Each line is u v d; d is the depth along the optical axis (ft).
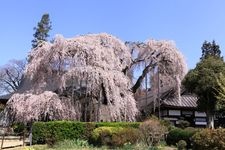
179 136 77.61
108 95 94.68
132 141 73.72
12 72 210.38
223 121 114.52
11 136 96.99
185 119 117.80
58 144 75.00
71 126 84.28
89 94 95.96
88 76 93.40
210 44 159.63
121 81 98.58
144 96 119.14
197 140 61.00
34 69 98.32
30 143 81.87
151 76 115.55
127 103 99.14
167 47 112.37
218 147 57.82
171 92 118.73
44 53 98.89
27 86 113.60
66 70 96.78
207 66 96.84
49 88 98.94
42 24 204.03
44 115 92.17
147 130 75.66
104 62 97.76
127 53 108.17
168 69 113.29
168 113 116.57
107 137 75.97
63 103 94.22
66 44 96.99
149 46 114.32
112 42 105.40
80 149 70.08
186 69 112.16
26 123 94.17
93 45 98.58
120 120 97.55
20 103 93.76
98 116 95.25
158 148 70.90
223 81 72.54
